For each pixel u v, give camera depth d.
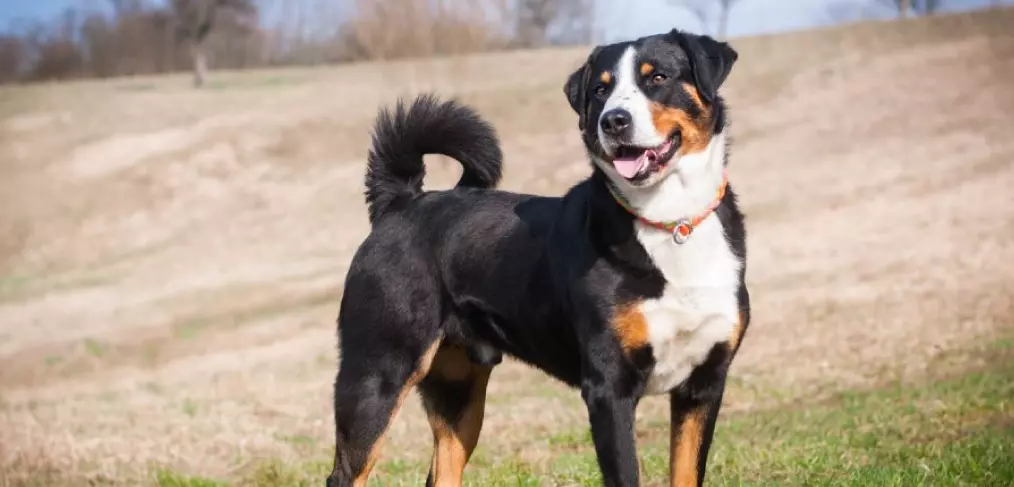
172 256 22.11
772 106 26.53
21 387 13.16
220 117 32.97
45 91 44.03
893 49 30.11
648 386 4.43
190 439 8.46
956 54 28.16
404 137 5.31
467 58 37.50
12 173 29.67
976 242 14.67
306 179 26.66
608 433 4.30
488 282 4.81
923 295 12.12
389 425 5.09
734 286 4.34
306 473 7.03
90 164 29.61
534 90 31.75
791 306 12.45
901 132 22.72
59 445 8.43
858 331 10.81
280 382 11.44
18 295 20.22
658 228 4.27
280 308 16.78
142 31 66.38
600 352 4.32
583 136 4.62
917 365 9.12
